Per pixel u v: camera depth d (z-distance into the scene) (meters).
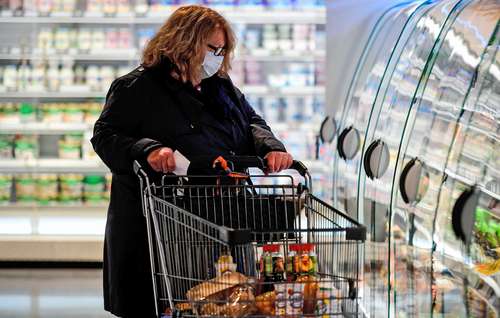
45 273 7.19
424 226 3.47
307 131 8.19
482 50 3.28
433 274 3.41
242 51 8.02
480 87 3.24
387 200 3.92
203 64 3.63
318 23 8.10
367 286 4.34
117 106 3.69
